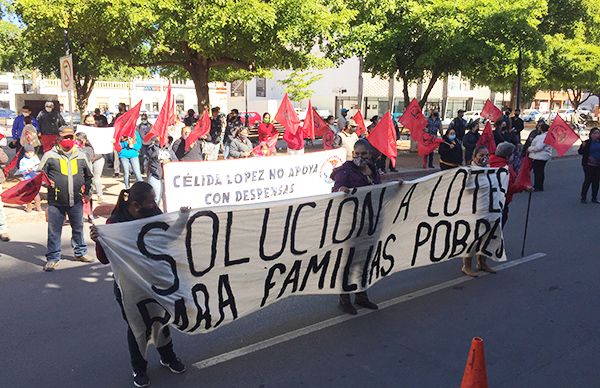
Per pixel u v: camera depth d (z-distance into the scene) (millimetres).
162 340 4188
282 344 4820
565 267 7293
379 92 47500
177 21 11836
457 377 4277
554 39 25078
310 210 4980
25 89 56719
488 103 15914
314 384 4129
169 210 7723
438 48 17953
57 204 6742
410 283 6566
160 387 4055
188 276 4293
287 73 41031
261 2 11992
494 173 6699
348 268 5449
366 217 5430
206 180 7957
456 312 5645
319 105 47500
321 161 9289
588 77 27578
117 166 14648
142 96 61844
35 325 5148
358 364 4465
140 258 4043
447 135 12766
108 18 11281
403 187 5730
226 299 4582
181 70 21062
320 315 5520
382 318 5457
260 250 4707
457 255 6633
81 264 7059
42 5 11180
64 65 10672
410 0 18359
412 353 4684
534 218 10430
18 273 6664
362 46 16766
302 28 12977
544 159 13562
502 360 4590
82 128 11344
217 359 4520
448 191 6270
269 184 8656
